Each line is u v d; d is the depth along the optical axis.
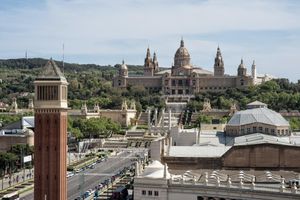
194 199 191.12
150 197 196.12
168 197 194.38
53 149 187.62
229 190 184.88
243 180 196.50
